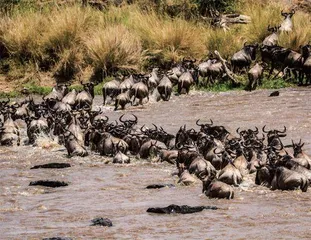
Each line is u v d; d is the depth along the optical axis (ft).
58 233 89.30
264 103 196.65
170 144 143.54
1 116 195.00
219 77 229.86
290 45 247.50
